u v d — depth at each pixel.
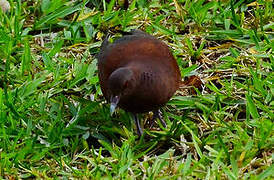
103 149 12.59
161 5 16.27
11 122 12.62
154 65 12.37
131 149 12.26
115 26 15.61
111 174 11.72
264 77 14.25
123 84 11.95
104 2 16.02
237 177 11.30
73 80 14.09
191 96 13.86
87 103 13.51
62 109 13.34
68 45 15.38
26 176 11.77
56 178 11.41
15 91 13.46
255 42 14.77
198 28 15.58
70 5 16.17
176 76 12.75
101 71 12.81
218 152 11.93
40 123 13.06
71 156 12.41
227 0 16.09
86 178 11.48
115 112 13.45
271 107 13.09
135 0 15.91
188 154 11.59
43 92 13.86
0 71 14.50
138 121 13.00
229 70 14.47
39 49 15.14
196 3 15.95
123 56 12.55
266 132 12.27
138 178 11.50
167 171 11.52
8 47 14.44
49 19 15.64
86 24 15.76
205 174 11.39
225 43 15.40
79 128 12.94
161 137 12.64
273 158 11.71
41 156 12.05
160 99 12.42
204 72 14.54
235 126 12.51
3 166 11.76
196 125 12.97
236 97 13.61
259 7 16.14
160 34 15.44
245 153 11.88
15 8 15.84
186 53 14.87
